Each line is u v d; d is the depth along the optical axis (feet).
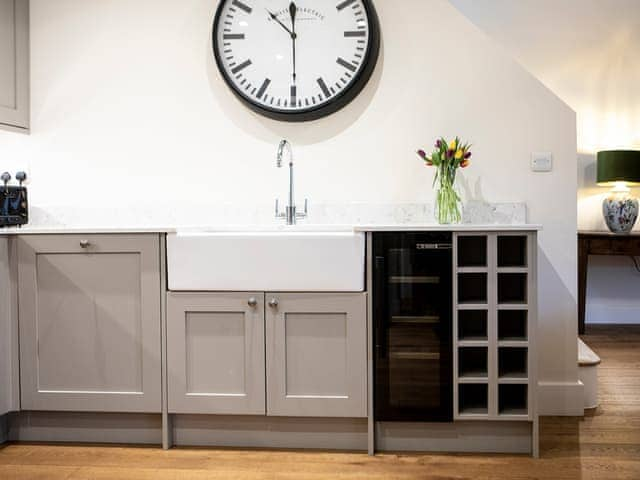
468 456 7.47
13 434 8.17
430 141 9.02
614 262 16.37
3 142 9.58
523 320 7.68
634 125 15.34
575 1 15.08
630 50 15.15
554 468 7.04
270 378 7.60
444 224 8.13
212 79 9.30
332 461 7.34
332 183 9.16
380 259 7.45
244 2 9.14
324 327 7.54
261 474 6.97
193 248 7.62
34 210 9.55
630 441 7.89
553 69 15.34
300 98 9.10
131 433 8.04
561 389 8.95
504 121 8.92
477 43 8.93
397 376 7.48
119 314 7.80
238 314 7.64
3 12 8.96
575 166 8.84
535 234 7.31
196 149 9.34
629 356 12.67
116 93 9.43
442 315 7.42
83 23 9.46
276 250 7.53
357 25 8.95
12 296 7.93
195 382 7.72
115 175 9.45
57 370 7.90
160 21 9.35
